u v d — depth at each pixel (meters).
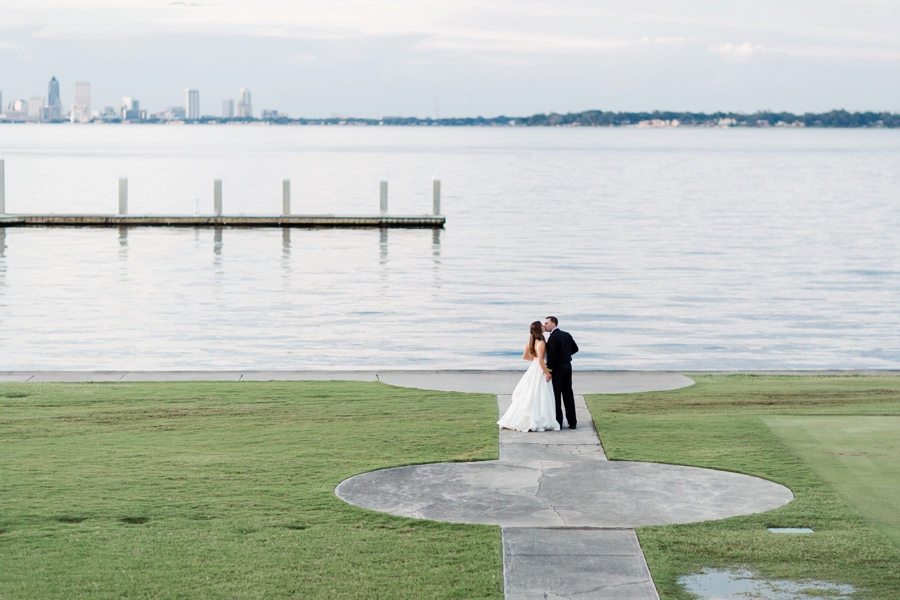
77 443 12.46
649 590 8.16
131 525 9.54
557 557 8.80
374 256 37.75
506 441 12.79
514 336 23.28
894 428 13.51
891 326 25.11
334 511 9.98
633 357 21.38
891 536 9.38
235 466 11.51
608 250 39.81
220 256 37.31
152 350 21.34
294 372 17.75
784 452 12.25
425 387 16.30
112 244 40.62
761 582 8.34
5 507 9.97
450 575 8.40
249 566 8.57
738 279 32.50
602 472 11.41
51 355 20.78
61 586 8.14
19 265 34.12
